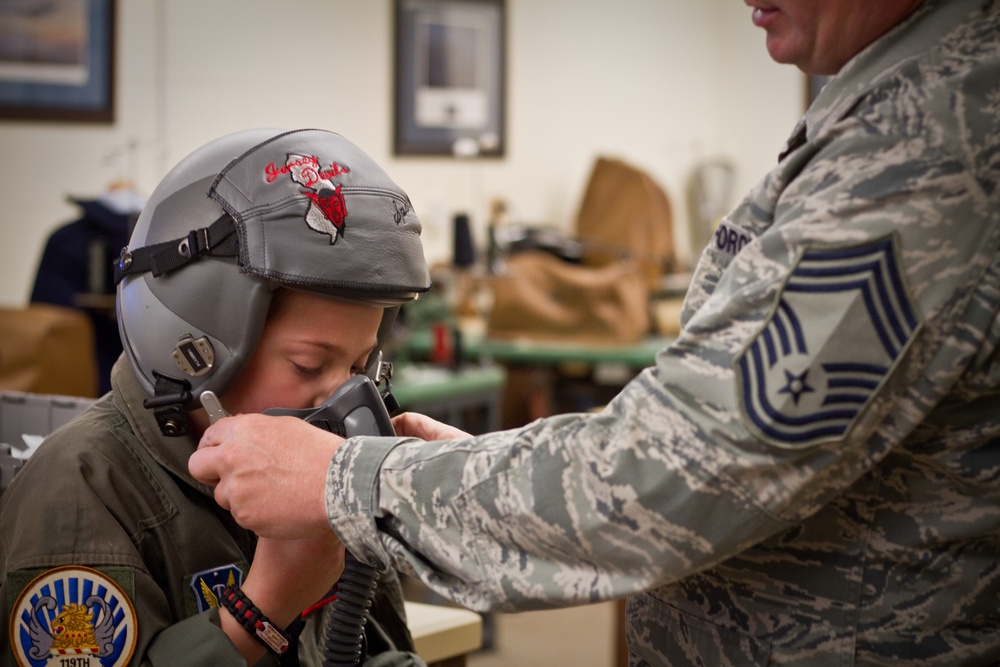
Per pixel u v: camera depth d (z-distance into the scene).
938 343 0.88
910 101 0.90
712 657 1.04
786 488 0.87
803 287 0.86
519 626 4.22
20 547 1.10
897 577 0.96
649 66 7.83
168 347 1.11
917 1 0.94
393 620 1.39
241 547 1.24
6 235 5.27
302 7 6.17
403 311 4.24
